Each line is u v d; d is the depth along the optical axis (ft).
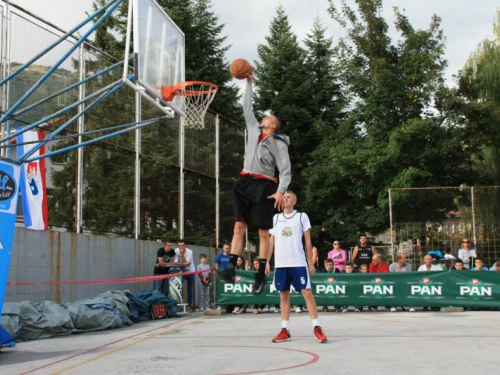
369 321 37.29
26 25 40.19
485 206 64.39
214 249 68.28
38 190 40.68
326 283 47.44
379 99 89.10
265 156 20.97
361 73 92.68
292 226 26.09
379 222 91.30
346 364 19.31
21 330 30.68
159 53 29.50
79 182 45.88
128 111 52.85
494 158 90.17
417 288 46.68
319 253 100.73
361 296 47.03
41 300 40.40
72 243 44.16
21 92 39.70
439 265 51.19
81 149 46.19
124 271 51.01
